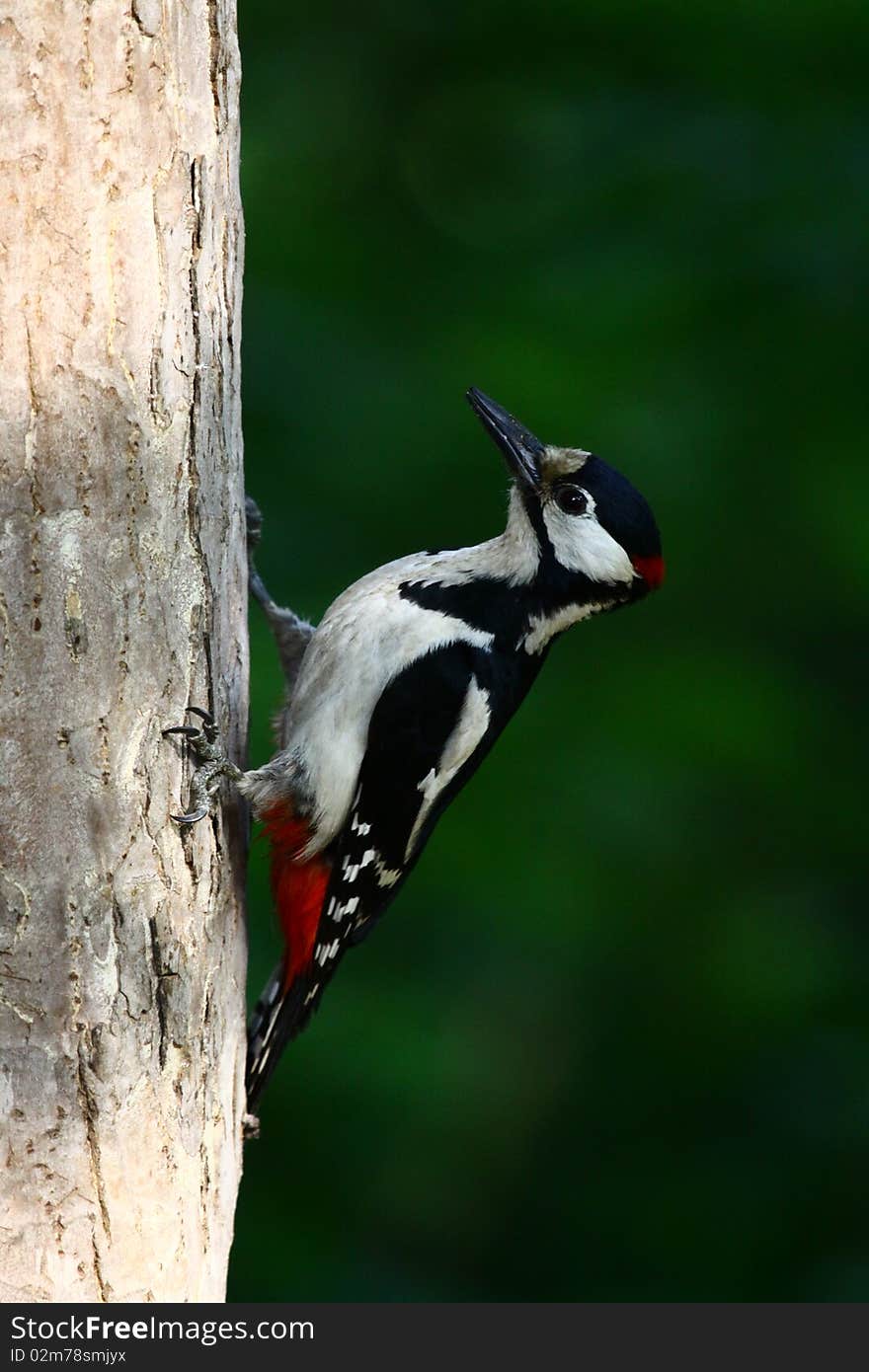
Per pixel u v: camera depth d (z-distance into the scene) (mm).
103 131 6055
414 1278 12383
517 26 13961
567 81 13992
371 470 12727
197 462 6590
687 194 13375
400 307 13375
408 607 8039
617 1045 13266
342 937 8086
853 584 12625
